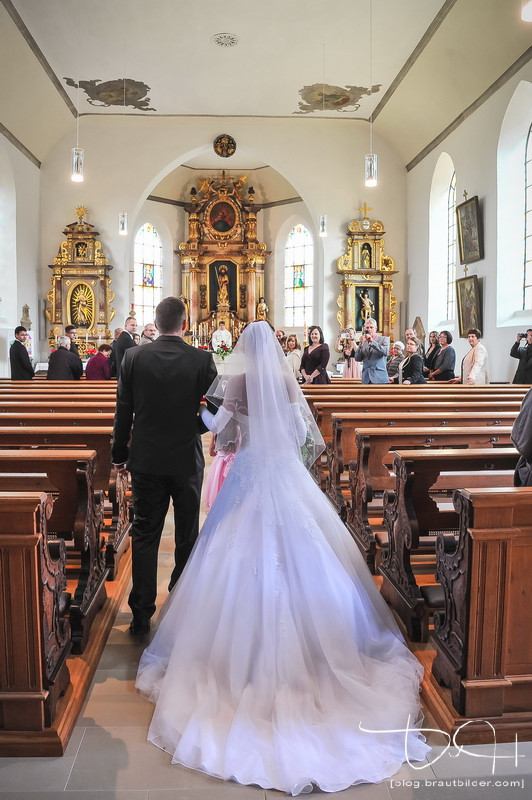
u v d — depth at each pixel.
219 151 17.48
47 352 17.45
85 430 3.87
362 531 4.20
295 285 21.98
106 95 15.66
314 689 2.53
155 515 3.30
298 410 3.05
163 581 4.08
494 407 5.61
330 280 17.97
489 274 13.01
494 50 11.76
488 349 13.12
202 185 22.27
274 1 11.52
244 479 2.85
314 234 18.08
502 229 12.52
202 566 2.81
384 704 2.49
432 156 15.98
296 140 17.69
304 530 2.74
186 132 17.42
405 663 2.77
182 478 3.22
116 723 2.55
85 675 2.82
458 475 3.28
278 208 22.16
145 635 3.34
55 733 2.35
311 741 2.28
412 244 17.56
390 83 15.00
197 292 22.55
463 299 14.12
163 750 2.38
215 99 16.03
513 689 2.49
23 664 2.31
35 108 15.09
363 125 17.66
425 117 15.48
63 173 17.33
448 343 11.73
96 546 3.52
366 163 11.38
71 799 2.12
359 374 12.98
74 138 17.30
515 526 2.39
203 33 12.73
